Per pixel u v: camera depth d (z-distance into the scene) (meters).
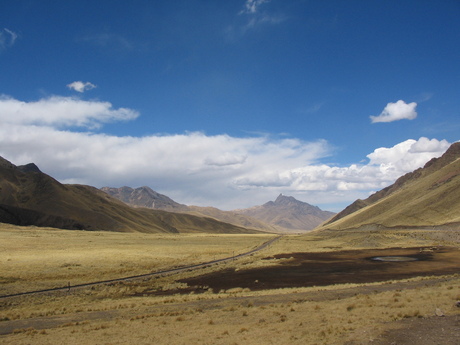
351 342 16.44
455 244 124.19
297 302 31.91
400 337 16.62
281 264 79.81
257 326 22.17
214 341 19.03
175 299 38.19
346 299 31.06
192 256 98.00
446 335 16.41
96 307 35.25
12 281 51.25
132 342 19.92
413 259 84.31
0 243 107.44
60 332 23.95
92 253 90.56
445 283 38.28
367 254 102.81
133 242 141.00
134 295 44.91
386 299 28.00
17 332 24.92
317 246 144.88
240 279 57.22
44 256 80.12
